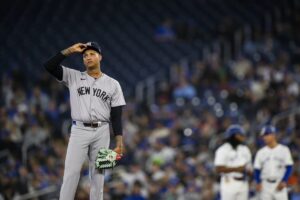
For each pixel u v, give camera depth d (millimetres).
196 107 84125
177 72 94250
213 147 72375
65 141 73000
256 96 84062
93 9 110875
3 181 60188
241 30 102875
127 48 103375
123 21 108688
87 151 33594
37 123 75250
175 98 88562
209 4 111562
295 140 69562
